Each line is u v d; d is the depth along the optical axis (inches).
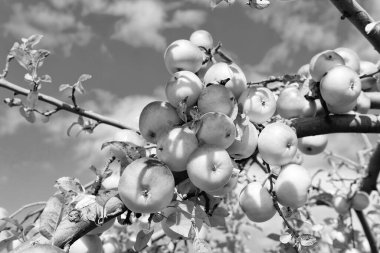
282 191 34.1
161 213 31.1
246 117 32.9
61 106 51.4
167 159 29.9
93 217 28.1
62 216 28.8
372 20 41.5
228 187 33.8
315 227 54.7
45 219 28.6
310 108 40.3
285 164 34.7
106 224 32.2
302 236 34.0
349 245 64.3
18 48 47.8
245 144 32.8
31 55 48.2
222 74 34.2
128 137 35.8
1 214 41.8
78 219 28.3
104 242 44.0
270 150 33.6
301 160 52.1
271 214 34.9
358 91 38.1
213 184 29.5
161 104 32.5
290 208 35.5
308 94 40.4
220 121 30.3
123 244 67.3
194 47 35.5
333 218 71.0
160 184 28.1
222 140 30.4
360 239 80.9
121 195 28.3
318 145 47.8
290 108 40.3
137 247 34.1
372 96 47.4
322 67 39.9
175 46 35.3
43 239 28.0
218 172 29.5
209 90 32.0
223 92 32.0
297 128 38.6
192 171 29.6
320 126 39.2
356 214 71.2
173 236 35.7
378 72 44.3
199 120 30.4
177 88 32.0
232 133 30.8
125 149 30.1
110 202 29.1
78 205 28.3
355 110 45.7
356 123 39.6
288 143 33.9
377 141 64.6
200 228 31.0
